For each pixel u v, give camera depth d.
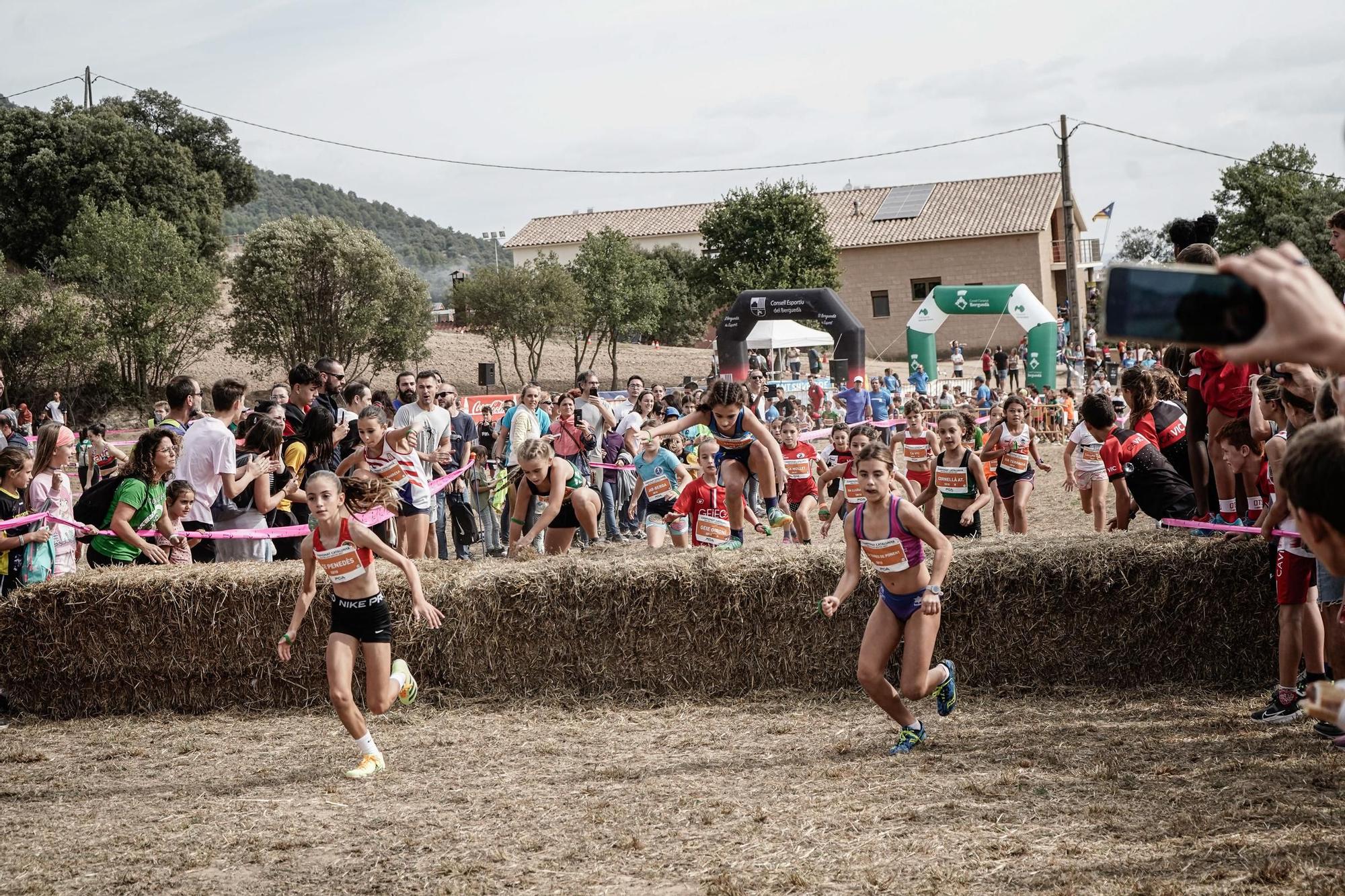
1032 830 4.33
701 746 6.02
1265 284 1.25
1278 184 45.47
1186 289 1.29
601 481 12.53
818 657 6.89
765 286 44.78
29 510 7.67
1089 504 10.58
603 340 41.94
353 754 6.21
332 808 5.23
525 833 4.72
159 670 7.24
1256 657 6.43
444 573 7.29
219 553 8.49
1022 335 50.00
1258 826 4.18
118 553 7.84
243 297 36.66
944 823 4.50
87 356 33.00
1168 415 8.20
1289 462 1.88
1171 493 7.57
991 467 11.80
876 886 3.91
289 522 8.97
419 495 8.67
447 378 41.44
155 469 7.77
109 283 33.66
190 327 36.03
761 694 6.89
